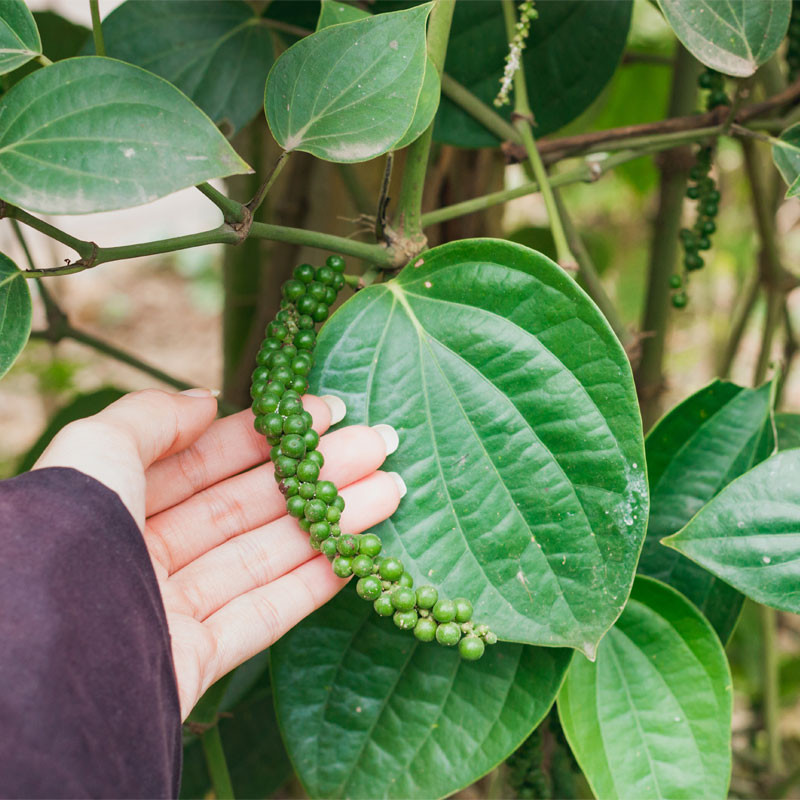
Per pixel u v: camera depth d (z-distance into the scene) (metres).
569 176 0.44
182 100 0.33
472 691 0.41
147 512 0.42
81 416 0.58
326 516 0.38
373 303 0.40
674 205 0.57
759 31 0.40
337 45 0.36
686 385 1.25
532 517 0.38
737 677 0.80
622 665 0.42
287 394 0.38
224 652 0.40
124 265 1.93
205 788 0.55
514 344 0.39
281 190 0.60
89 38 0.47
